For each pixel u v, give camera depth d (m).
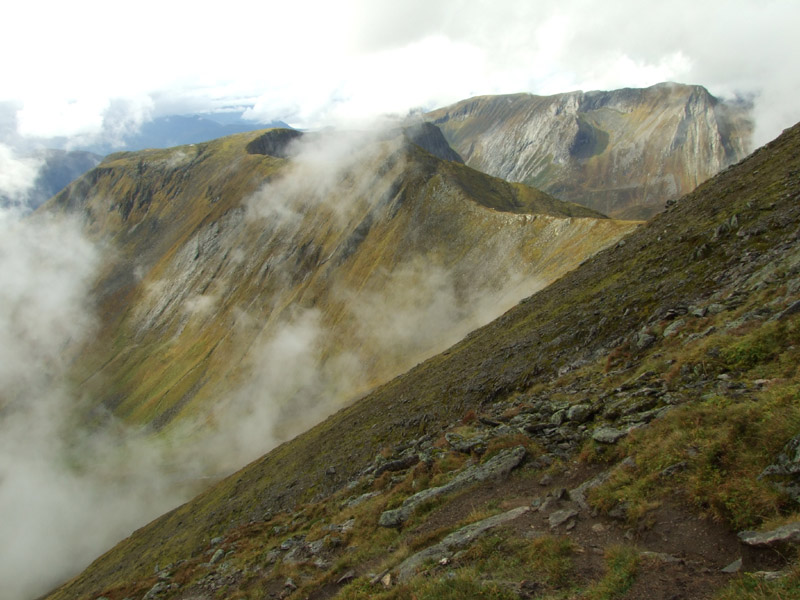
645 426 15.39
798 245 22.88
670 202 53.50
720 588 8.70
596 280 45.28
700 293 27.08
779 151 38.34
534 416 22.75
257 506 52.16
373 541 18.98
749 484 10.32
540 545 12.02
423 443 31.81
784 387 12.39
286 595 18.72
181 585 26.81
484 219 156.50
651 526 11.08
